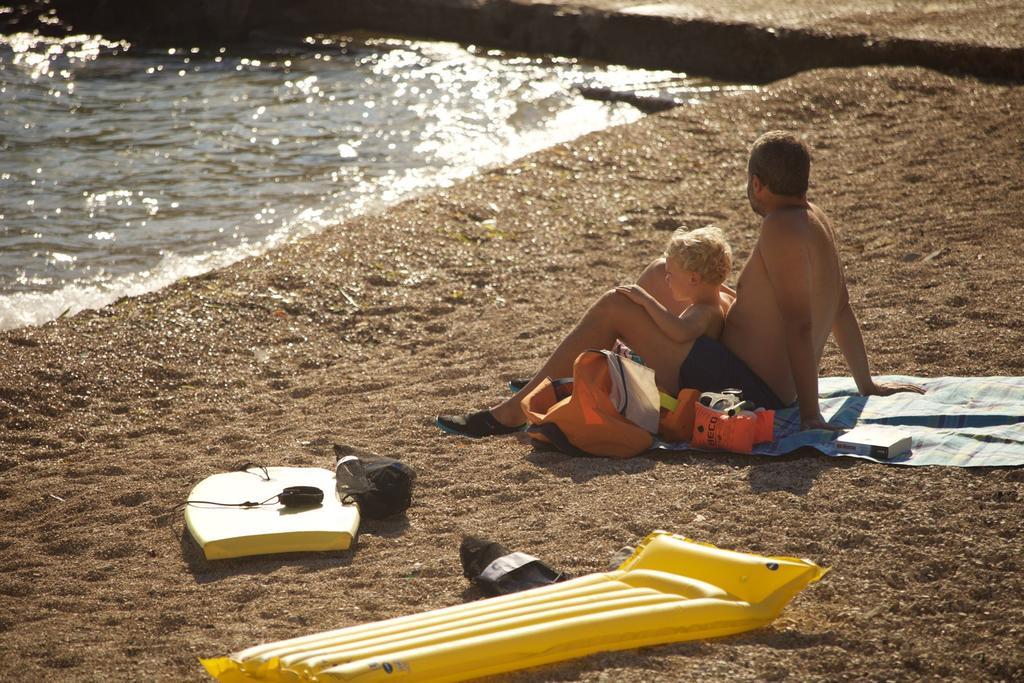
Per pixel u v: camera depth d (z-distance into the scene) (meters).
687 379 15.52
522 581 11.48
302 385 20.03
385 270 25.80
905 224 26.70
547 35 55.41
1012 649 9.91
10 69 51.22
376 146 39.88
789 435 14.89
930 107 38.62
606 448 15.12
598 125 43.44
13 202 32.84
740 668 9.55
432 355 21.14
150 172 36.31
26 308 24.88
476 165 37.50
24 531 14.32
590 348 15.91
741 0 57.62
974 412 15.06
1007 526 12.12
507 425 16.53
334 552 12.96
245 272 25.38
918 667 9.68
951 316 19.81
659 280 16.83
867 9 53.84
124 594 12.19
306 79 50.06
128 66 52.47
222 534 12.88
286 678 9.05
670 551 11.05
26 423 18.48
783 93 40.91
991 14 51.00
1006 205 27.34
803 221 14.91
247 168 36.94
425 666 9.13
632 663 9.64
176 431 18.16
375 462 14.20
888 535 12.09
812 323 15.30
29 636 11.27
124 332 22.12
